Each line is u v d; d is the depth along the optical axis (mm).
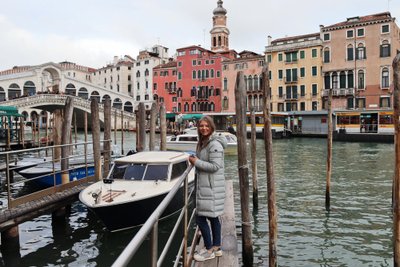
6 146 21672
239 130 5707
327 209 10305
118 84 75125
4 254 7047
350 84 44094
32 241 7766
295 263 6793
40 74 57375
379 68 42250
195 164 4129
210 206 4227
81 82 61219
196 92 58125
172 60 71938
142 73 66938
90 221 8977
